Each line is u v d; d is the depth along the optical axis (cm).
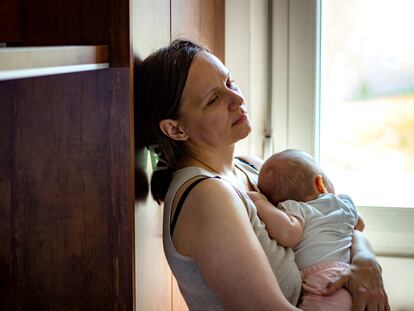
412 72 166
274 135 172
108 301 100
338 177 174
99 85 96
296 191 119
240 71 168
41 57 67
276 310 95
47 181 100
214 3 156
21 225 101
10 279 102
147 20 107
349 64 169
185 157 114
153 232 116
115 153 97
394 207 168
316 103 170
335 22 168
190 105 108
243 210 102
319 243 114
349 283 111
